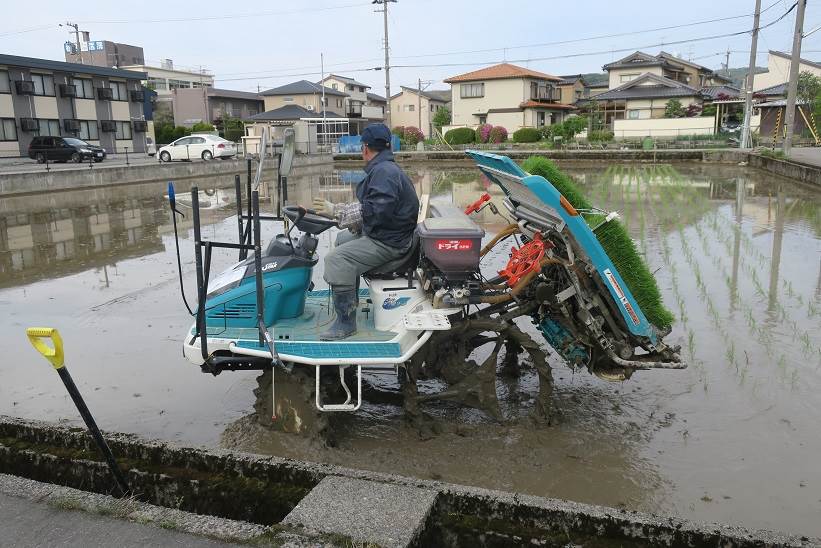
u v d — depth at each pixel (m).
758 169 28.56
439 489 3.00
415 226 4.46
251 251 5.42
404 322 4.21
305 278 4.65
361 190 4.41
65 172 21.38
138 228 13.32
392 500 2.88
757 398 4.95
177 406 4.91
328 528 2.65
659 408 4.85
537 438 4.41
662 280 8.50
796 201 16.73
